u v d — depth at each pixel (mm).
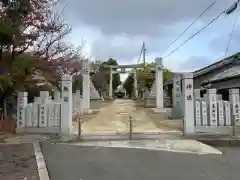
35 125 16812
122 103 43438
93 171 8617
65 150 12266
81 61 25906
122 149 12438
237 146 13773
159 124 20797
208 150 12102
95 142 14250
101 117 25281
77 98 25344
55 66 20812
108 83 68375
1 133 16609
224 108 16469
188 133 16047
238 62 28109
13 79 17156
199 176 8008
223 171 8586
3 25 14516
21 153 11156
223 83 24953
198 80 34500
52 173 8414
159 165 9383
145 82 48656
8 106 19969
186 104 16188
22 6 15195
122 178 7797
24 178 7656
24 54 18672
